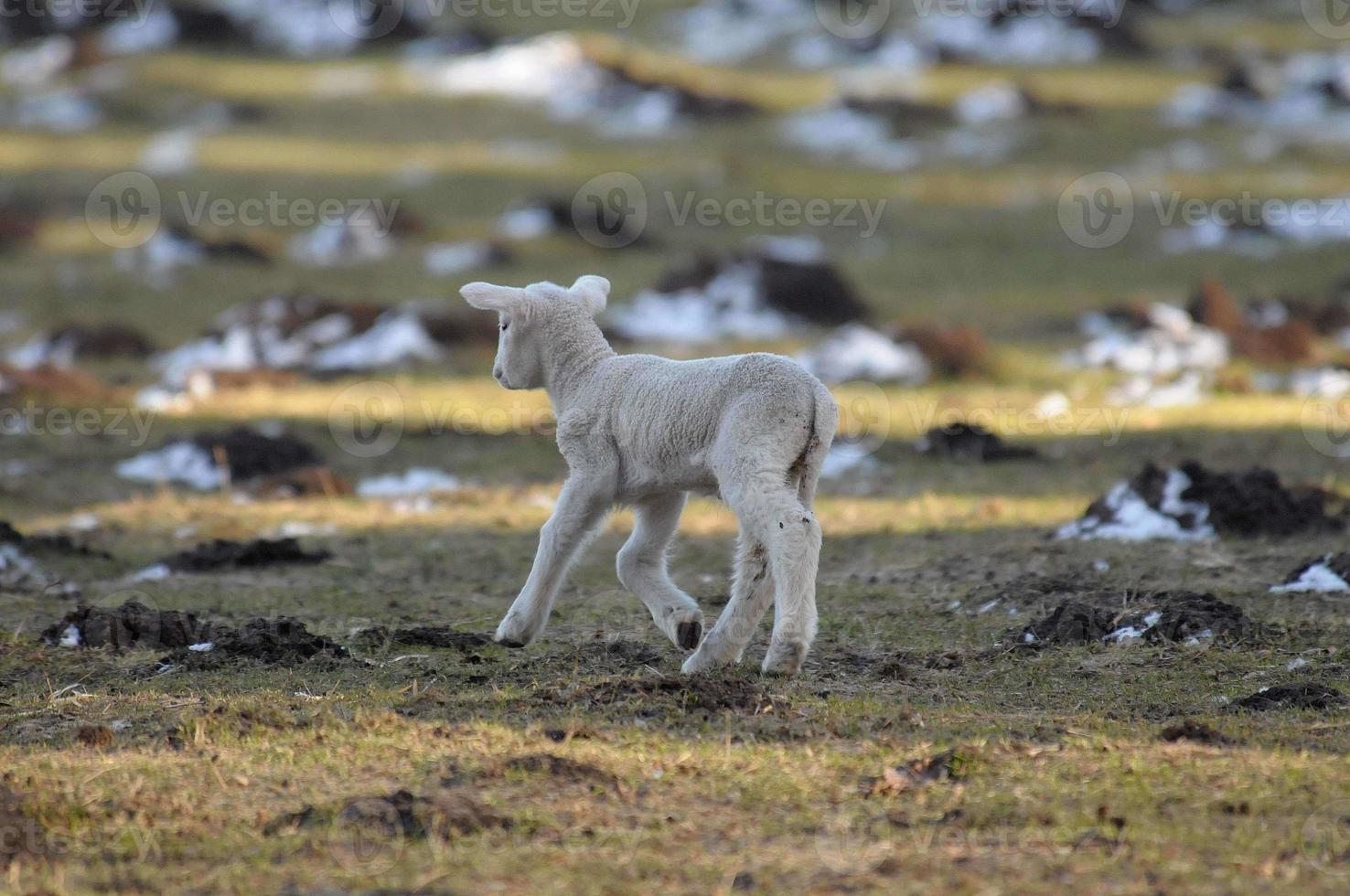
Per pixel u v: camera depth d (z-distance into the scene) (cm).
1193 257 10900
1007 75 15738
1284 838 1973
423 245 11431
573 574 4375
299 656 3120
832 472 6219
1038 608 3609
